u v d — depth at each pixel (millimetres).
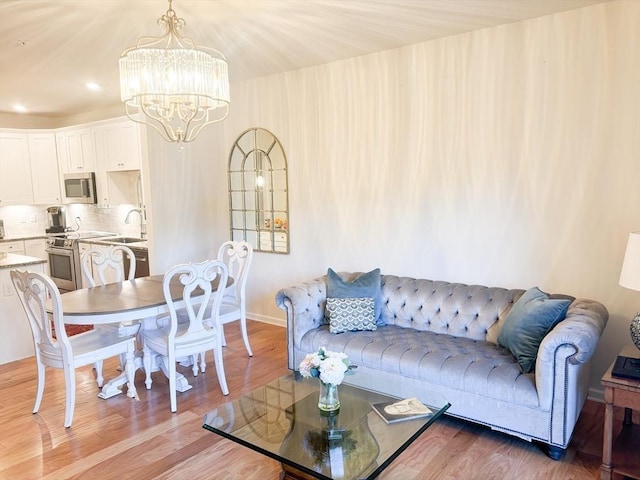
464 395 2760
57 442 2838
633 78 2959
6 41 3447
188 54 2801
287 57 4160
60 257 6453
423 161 3885
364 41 3723
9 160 6484
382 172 4145
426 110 3822
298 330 3527
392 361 3006
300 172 4750
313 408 2504
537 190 3371
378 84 4070
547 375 2477
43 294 3020
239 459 2654
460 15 3160
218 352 3447
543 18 3219
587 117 3135
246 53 4020
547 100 3268
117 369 3975
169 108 3111
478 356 2906
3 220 6773
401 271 4129
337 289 3725
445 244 3840
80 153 6414
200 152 5406
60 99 5672
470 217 3688
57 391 3564
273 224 5098
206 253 5602
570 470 2488
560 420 2480
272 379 3732
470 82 3576
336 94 4359
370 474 1949
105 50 3707
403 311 3654
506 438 2824
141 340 3738
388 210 4145
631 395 2248
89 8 2881
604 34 3020
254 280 5371
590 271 3221
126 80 2834
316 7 2969
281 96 4801
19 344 4285
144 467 2582
